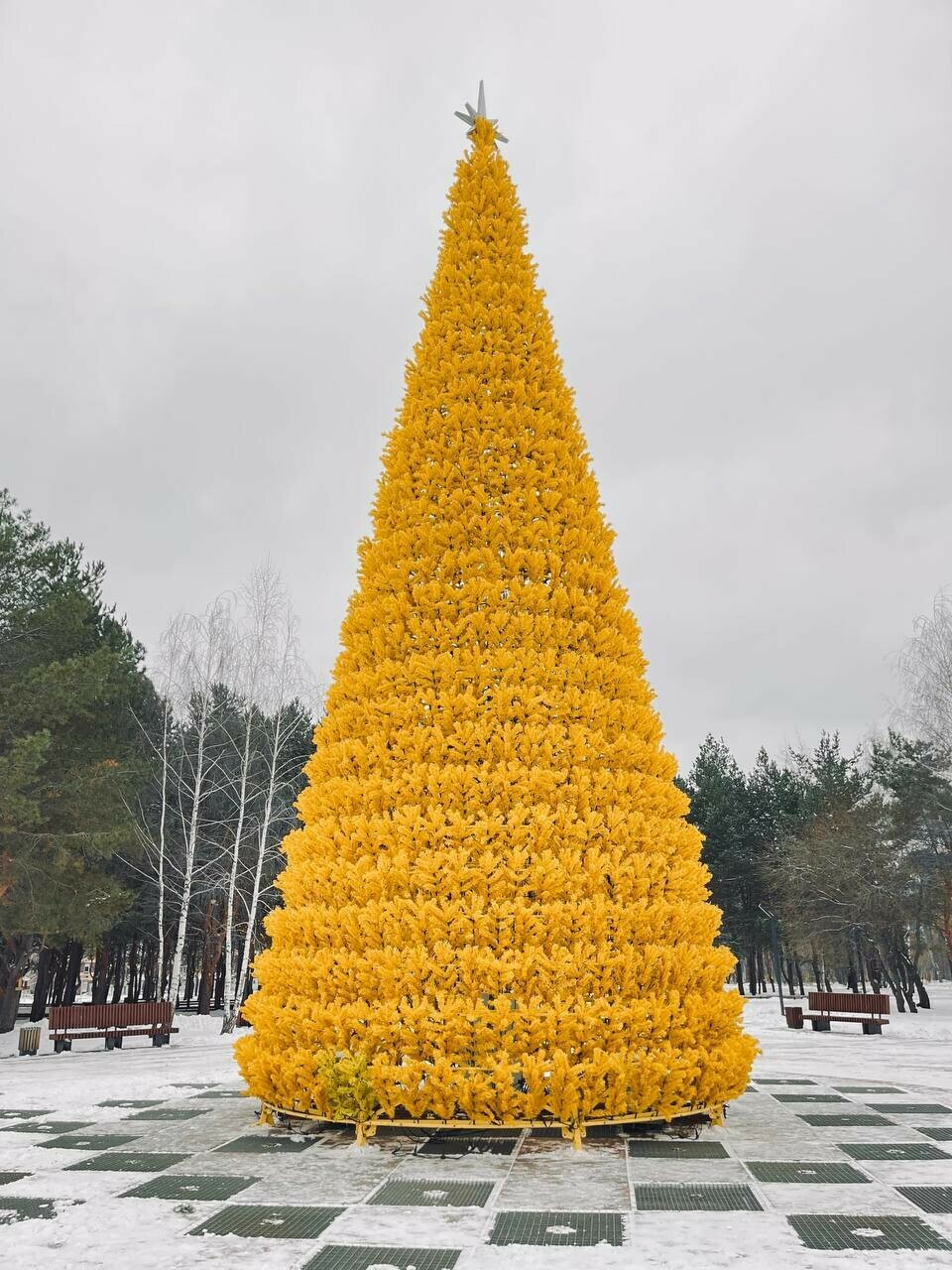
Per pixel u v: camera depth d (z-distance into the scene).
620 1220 4.50
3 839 22.84
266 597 28.59
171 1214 4.70
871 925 34.19
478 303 8.91
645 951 6.68
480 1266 3.86
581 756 7.19
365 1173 5.57
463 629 7.66
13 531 25.86
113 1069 13.74
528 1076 6.16
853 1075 11.45
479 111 10.06
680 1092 6.56
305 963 6.86
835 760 47.81
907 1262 3.87
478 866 6.73
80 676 24.23
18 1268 3.90
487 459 8.18
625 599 8.29
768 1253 3.99
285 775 32.31
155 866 30.61
